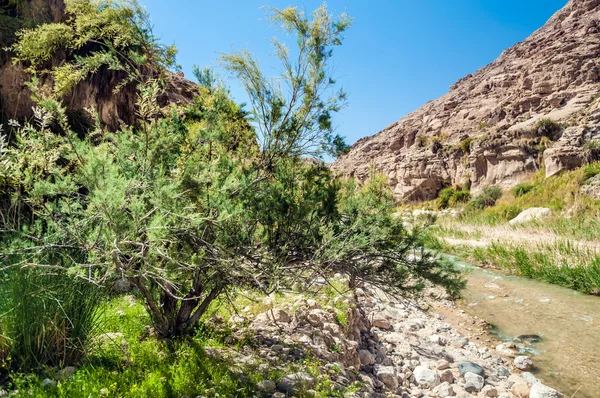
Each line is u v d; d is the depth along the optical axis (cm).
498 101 6369
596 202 2164
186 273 360
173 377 312
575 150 3509
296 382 342
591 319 757
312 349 429
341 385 376
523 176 4038
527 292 959
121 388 288
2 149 288
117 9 415
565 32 6631
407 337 635
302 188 446
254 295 549
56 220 305
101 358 334
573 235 1530
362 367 479
